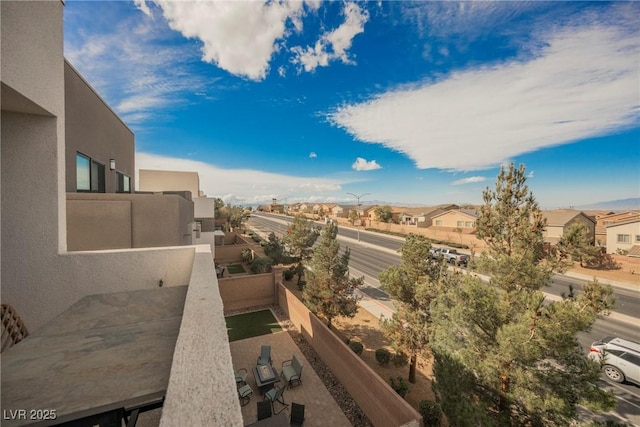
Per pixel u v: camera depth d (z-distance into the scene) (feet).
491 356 18.34
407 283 30.58
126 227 22.11
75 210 20.75
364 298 61.52
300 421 26.81
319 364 37.96
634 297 60.59
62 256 12.82
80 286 13.03
